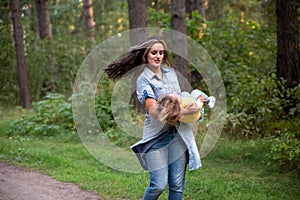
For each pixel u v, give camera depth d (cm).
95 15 2419
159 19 1122
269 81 779
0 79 1517
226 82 938
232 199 491
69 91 1557
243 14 1994
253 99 767
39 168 623
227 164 665
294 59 829
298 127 699
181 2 923
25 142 842
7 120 1155
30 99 1410
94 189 525
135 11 952
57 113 975
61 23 2473
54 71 1588
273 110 764
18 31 1381
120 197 498
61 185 540
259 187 539
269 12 1159
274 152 629
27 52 1546
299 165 600
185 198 501
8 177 558
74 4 2439
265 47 1088
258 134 755
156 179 348
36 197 479
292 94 776
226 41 1105
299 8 909
